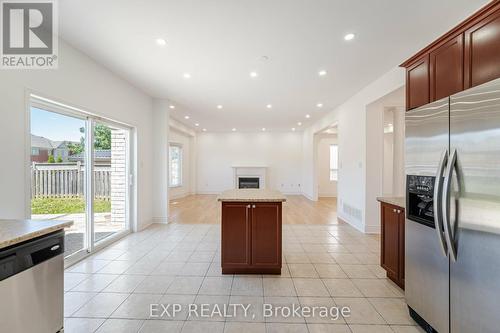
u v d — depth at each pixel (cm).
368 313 214
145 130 490
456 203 152
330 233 459
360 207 473
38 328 145
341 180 574
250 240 286
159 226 507
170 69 356
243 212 287
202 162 1037
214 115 692
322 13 223
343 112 555
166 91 468
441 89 176
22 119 228
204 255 348
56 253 158
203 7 214
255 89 451
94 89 330
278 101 539
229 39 270
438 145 170
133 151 457
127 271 295
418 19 233
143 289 253
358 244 395
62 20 235
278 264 285
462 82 158
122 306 222
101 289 252
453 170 154
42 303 147
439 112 169
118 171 435
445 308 165
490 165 132
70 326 194
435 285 175
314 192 851
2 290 124
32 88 238
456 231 153
